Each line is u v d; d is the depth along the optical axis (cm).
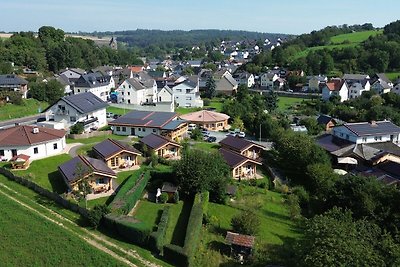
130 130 8362
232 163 6669
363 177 5597
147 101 13475
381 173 6862
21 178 5447
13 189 5266
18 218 4394
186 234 4219
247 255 4356
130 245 4191
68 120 8606
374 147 8056
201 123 10075
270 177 6981
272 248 4562
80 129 8088
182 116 10362
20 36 19750
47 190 5084
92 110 8831
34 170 5975
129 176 6025
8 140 6359
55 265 3762
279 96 17088
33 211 4600
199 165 5522
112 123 8431
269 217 5441
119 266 3794
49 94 12294
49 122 8512
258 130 9906
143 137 7731
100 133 8262
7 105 11081
